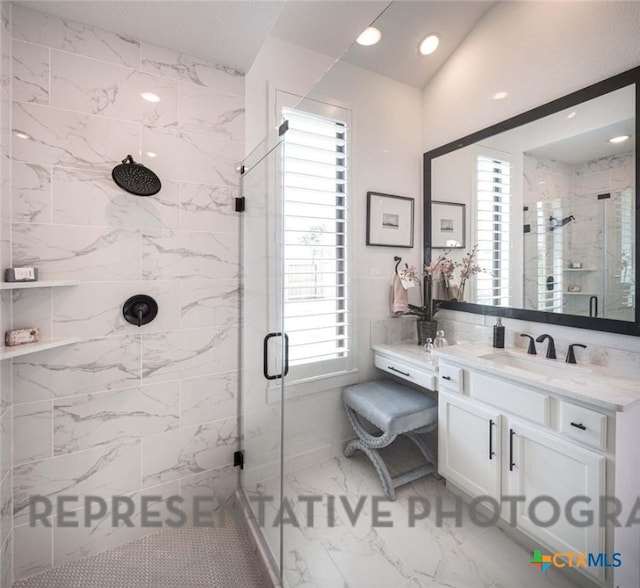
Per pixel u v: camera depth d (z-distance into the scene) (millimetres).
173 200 1727
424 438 979
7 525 1399
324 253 1290
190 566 1557
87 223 1535
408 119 1095
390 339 1093
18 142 1396
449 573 878
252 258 1813
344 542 1135
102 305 1579
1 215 1309
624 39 694
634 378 689
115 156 1581
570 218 803
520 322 896
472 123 965
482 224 963
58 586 1447
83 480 1571
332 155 1268
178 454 1793
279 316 1543
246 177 1863
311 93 1365
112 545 1642
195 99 1763
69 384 1529
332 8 1724
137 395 1679
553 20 812
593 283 770
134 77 1615
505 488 804
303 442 1341
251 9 1438
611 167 729
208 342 1850
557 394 715
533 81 858
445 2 1011
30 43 1409
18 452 1444
